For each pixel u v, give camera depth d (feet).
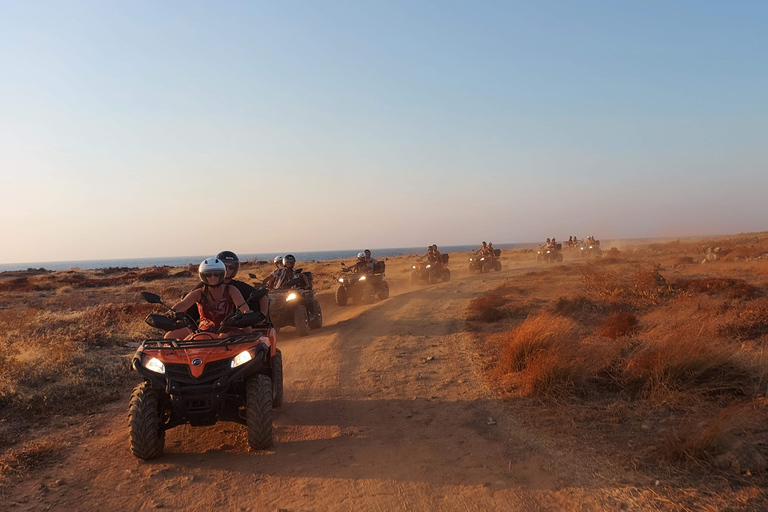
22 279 121.70
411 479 14.35
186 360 16.03
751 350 23.25
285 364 29.84
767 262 67.36
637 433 16.58
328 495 13.55
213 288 18.95
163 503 13.34
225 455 16.44
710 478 12.96
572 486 13.42
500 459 15.48
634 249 168.04
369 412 20.72
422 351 31.65
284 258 42.42
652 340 25.50
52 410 21.49
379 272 62.18
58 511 12.96
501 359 26.71
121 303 65.92
